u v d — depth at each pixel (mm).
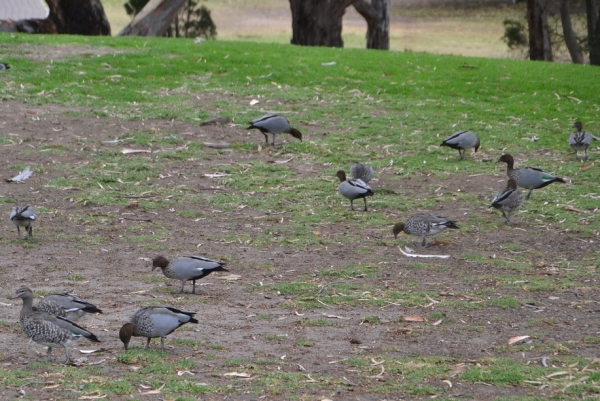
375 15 34094
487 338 9211
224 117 20609
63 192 15391
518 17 54281
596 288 11156
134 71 24203
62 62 24625
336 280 11328
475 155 18922
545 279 11508
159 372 7852
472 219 14586
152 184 16109
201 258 10438
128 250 12492
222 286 10945
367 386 7664
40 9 35594
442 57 28531
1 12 33781
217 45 27875
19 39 27109
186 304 10125
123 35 31906
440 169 17766
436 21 55969
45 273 11250
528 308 10305
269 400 7238
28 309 8367
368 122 21047
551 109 23422
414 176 17281
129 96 22141
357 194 14500
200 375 7836
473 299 10555
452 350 8789
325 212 14805
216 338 8969
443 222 12680
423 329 9461
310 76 24844
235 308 10070
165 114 20766
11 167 16500
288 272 11625
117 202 14930
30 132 18859
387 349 8766
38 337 7828
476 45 49906
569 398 7398
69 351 8430
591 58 39625
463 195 16031
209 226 13930
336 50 28562
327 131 20234
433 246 13078
